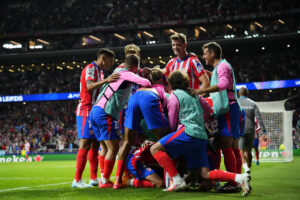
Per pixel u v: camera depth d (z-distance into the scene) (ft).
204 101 14.05
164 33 111.86
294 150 62.03
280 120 43.88
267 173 23.52
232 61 108.58
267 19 98.48
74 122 109.09
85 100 17.02
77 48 108.68
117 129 15.81
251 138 22.94
